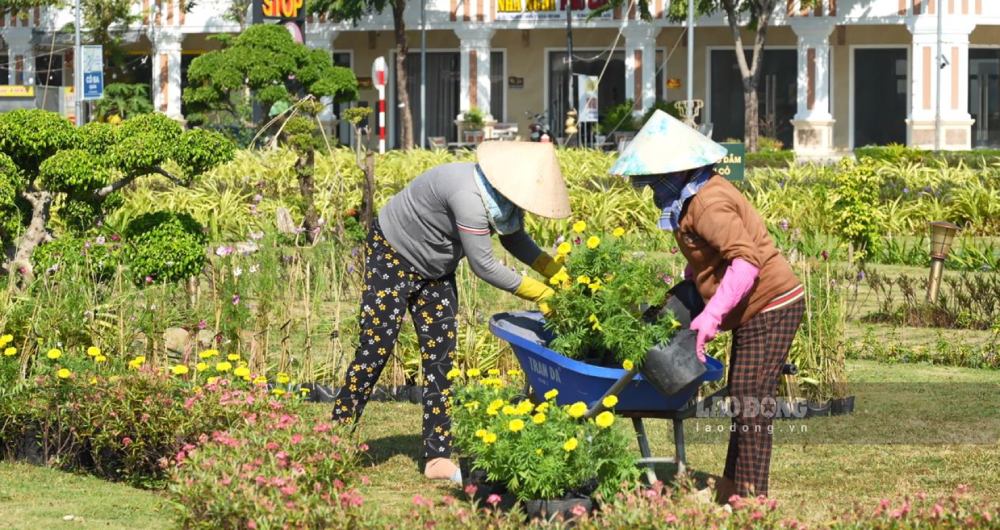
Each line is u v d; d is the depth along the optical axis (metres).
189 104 24.52
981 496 8.07
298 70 23.89
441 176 8.28
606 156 30.33
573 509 6.68
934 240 16.30
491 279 8.07
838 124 49.66
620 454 7.26
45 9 50.88
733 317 7.53
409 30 50.25
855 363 12.97
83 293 10.97
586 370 7.25
